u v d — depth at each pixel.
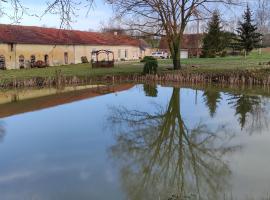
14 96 25.38
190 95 23.98
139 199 8.62
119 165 10.90
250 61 43.06
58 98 24.03
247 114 17.80
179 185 9.44
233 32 60.19
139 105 20.83
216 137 13.98
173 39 34.94
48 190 9.17
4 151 12.41
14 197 8.82
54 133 14.77
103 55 58.72
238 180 9.64
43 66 46.09
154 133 14.76
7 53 43.62
